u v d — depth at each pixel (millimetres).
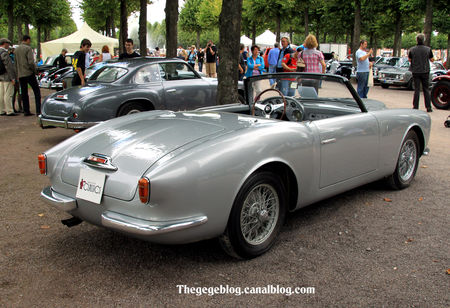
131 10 24078
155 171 2277
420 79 10133
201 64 21391
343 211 3732
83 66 7973
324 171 3189
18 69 9125
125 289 2430
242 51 12328
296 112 3662
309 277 2574
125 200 2369
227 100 5797
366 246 3018
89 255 2869
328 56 29438
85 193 2568
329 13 30547
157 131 2846
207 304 2281
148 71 6918
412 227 3371
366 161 3621
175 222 2314
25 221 3496
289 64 9047
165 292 2398
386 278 2559
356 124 3449
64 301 2303
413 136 4297
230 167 2482
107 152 2635
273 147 2727
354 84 19250
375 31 35156
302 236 3188
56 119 6164
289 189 3018
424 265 2727
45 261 2775
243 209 2684
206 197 2396
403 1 22250
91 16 30812
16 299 2318
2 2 20469
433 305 2268
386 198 4066
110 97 6234
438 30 30188
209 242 3088
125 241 3105
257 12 30375
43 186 4469
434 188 4414
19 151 6074
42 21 31609
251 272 2637
